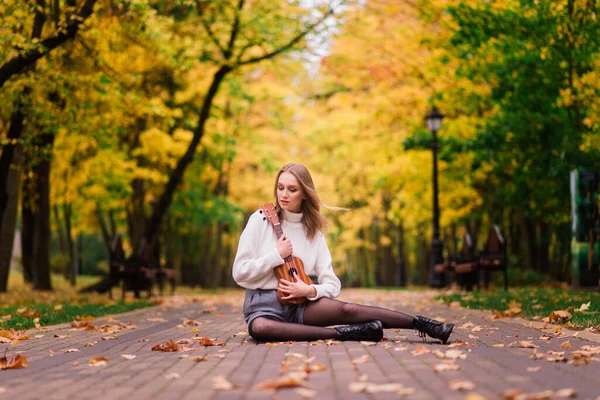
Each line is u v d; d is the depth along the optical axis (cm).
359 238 4000
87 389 397
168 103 2284
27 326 813
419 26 1900
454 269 1750
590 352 506
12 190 1703
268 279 607
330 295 605
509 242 2583
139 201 2573
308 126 3178
